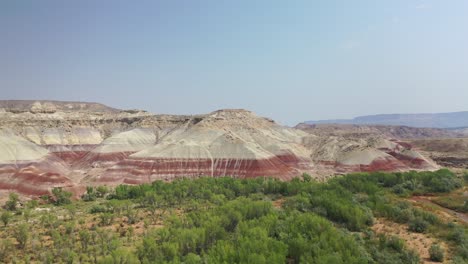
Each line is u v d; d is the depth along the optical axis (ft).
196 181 404.77
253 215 239.09
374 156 627.05
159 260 167.22
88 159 641.40
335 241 175.94
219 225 206.39
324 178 542.16
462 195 326.03
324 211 246.68
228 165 545.85
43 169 536.83
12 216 306.76
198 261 165.78
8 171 492.54
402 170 603.26
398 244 195.72
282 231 199.21
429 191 345.72
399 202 281.54
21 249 214.07
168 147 577.43
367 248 194.49
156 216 291.79
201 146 582.35
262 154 563.48
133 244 215.92
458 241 208.85
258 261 151.94
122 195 389.80
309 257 158.61
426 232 224.33
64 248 206.59
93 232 244.22
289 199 294.25
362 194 303.89
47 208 358.02
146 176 517.14
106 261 169.89
